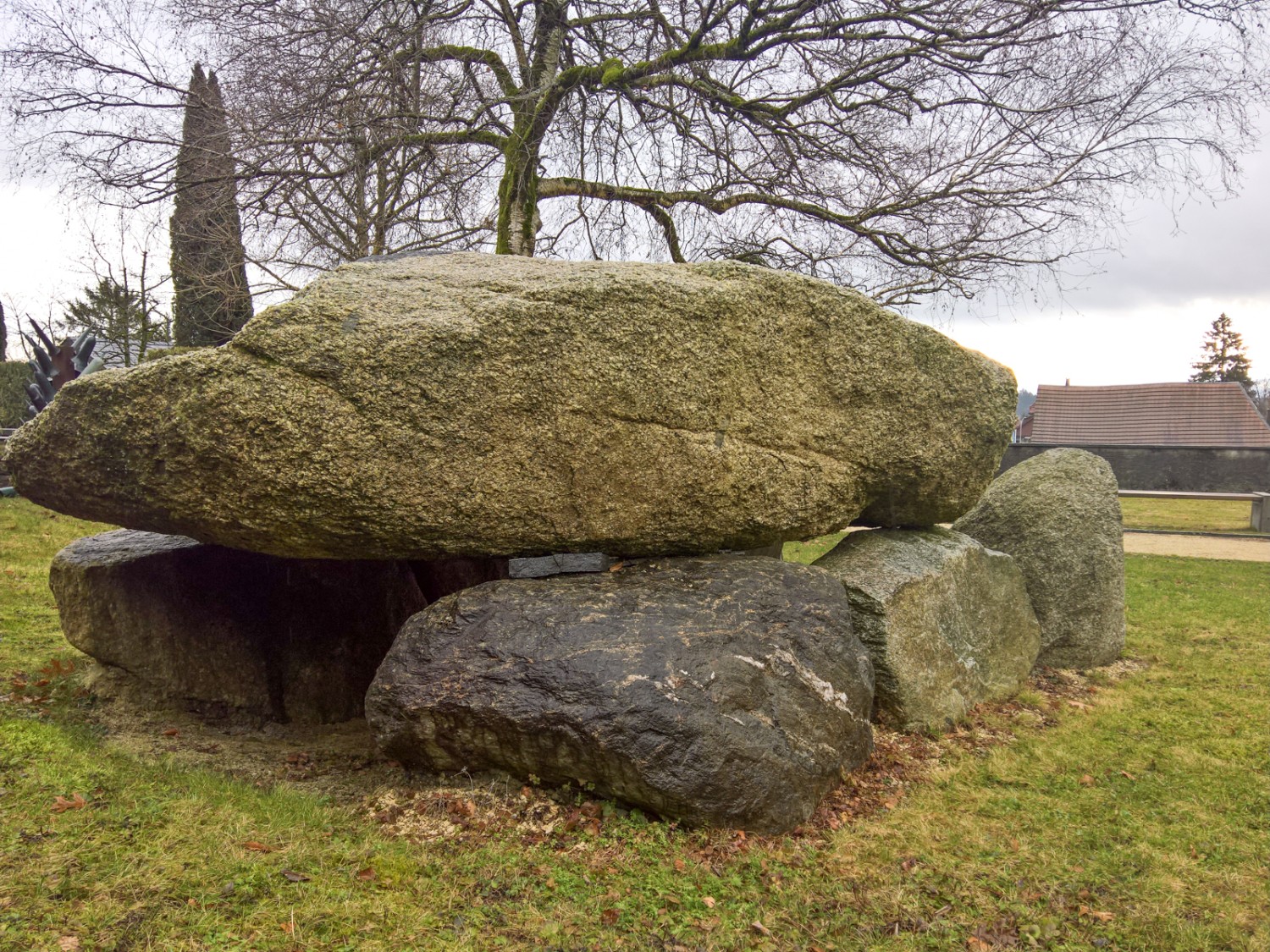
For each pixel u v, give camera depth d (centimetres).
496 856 332
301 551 392
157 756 420
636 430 419
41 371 1259
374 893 303
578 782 372
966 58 898
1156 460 2475
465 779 389
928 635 526
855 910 319
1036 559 664
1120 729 528
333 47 895
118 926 266
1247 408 3139
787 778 378
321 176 929
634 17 898
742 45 899
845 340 487
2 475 1162
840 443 498
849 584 510
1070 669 656
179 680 492
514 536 407
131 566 487
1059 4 855
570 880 320
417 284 389
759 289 451
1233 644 750
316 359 349
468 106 964
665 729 355
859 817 396
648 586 427
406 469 367
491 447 384
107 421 366
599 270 421
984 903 327
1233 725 534
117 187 959
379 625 555
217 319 1337
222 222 1030
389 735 386
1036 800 422
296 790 395
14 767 357
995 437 578
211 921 275
